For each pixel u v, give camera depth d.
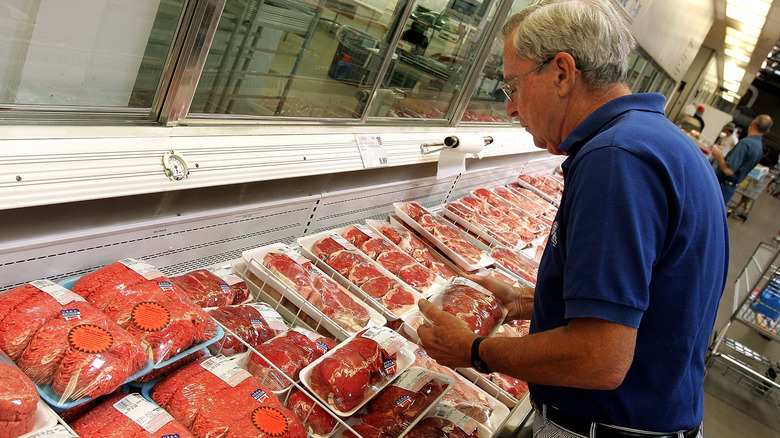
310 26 1.84
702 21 8.23
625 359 1.04
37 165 1.22
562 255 1.26
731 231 11.70
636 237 1.03
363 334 1.70
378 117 2.53
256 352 1.46
